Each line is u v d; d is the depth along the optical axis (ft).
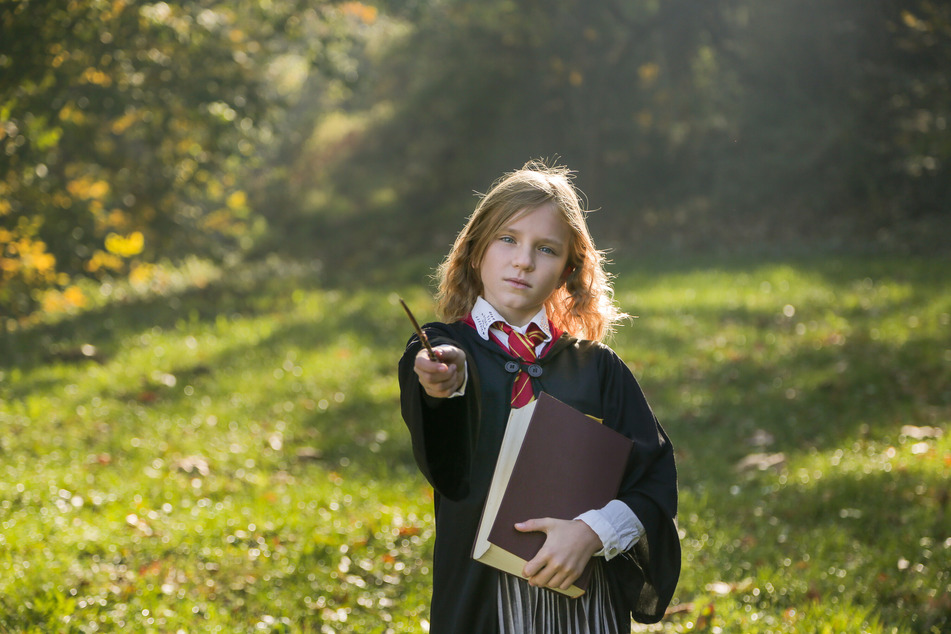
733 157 70.08
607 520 6.54
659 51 78.43
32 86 30.22
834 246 54.75
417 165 94.84
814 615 12.73
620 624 7.14
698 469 20.74
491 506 6.63
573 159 81.92
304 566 14.46
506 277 7.09
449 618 6.93
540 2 78.18
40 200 40.93
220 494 18.37
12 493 17.10
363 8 59.16
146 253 56.03
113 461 20.24
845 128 61.67
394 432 23.06
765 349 30.89
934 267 43.32
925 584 13.91
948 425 22.11
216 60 44.91
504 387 6.96
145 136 46.88
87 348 32.55
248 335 34.99
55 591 12.87
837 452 20.85
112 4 33.37
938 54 56.65
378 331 35.96
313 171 101.24
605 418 7.26
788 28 64.28
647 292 42.01
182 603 12.96
